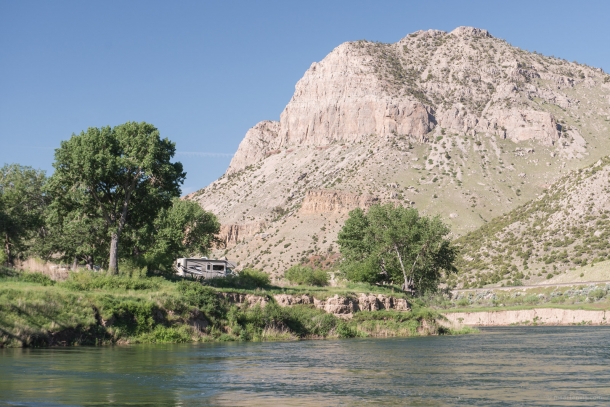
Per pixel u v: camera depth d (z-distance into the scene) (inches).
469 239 7716.5
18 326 1505.9
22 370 1096.8
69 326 1609.3
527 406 839.7
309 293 2405.3
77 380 1002.1
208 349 1615.4
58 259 2827.3
